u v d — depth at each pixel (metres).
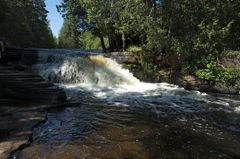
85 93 11.02
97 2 17.34
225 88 13.34
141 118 7.71
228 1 15.68
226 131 6.92
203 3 14.61
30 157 4.73
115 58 15.16
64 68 13.93
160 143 5.79
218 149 5.67
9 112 7.06
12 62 14.15
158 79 14.51
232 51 15.48
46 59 14.88
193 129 6.96
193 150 5.54
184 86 13.98
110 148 5.32
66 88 11.99
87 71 14.14
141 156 5.05
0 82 8.38
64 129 6.34
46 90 8.66
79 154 4.96
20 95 8.37
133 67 14.72
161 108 9.10
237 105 10.23
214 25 13.67
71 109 8.21
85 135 6.02
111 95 10.90
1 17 28.84
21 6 45.25
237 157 5.32
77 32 30.33
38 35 52.50
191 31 14.59
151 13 14.46
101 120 7.26
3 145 5.04
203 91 13.62
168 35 14.53
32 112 7.26
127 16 14.77
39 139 5.62
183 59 14.31
